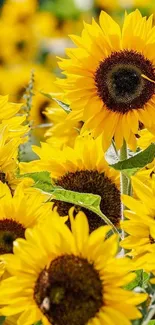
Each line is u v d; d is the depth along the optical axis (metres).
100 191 1.37
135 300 0.96
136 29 1.24
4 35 3.08
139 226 1.09
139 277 1.09
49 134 1.63
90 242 0.98
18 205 1.15
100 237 0.98
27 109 1.62
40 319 1.02
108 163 1.26
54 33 3.17
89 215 1.35
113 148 1.27
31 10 3.13
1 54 3.07
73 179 1.38
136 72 1.23
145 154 1.15
